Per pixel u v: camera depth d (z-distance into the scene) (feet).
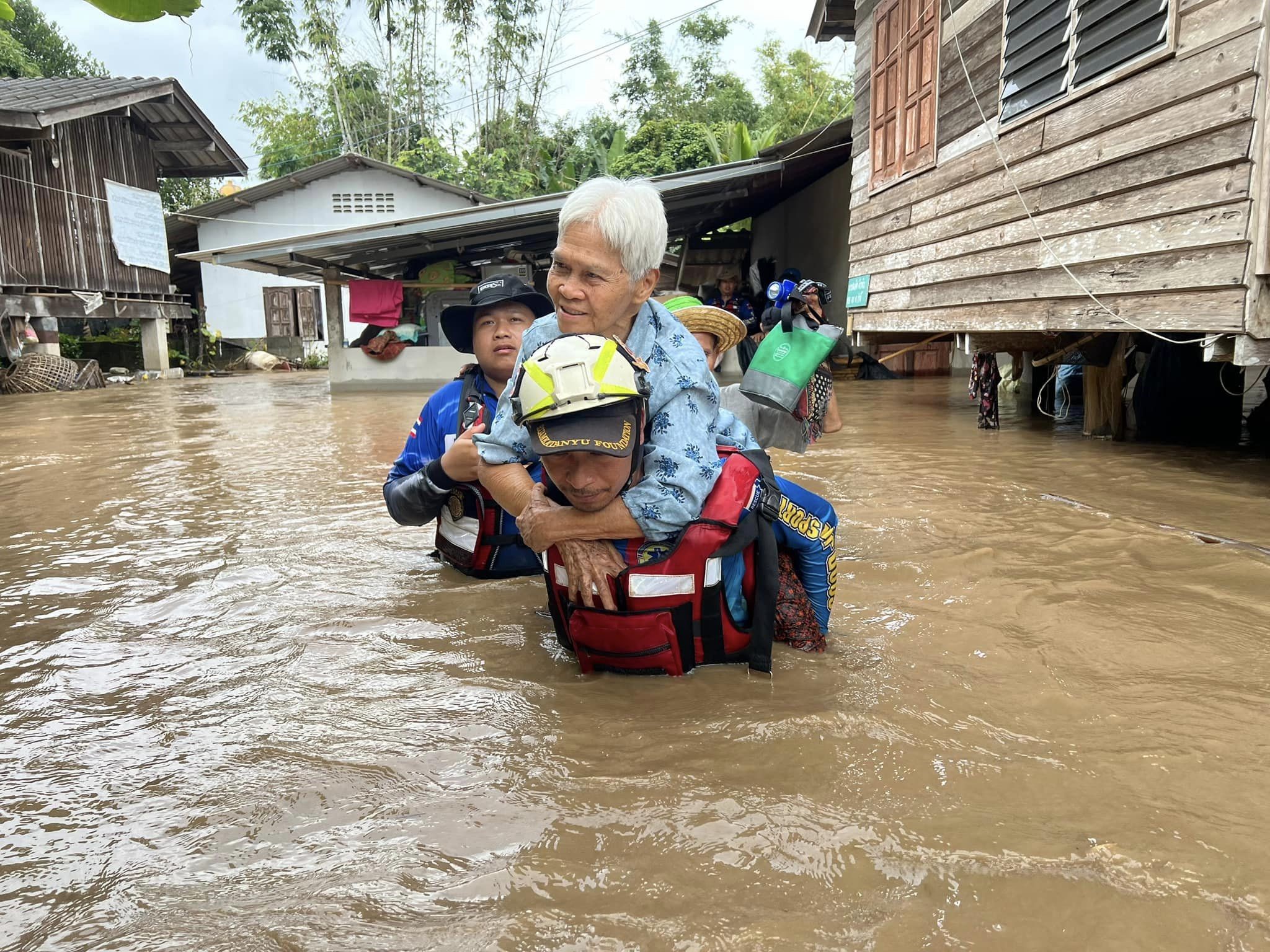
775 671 8.63
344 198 87.81
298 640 9.91
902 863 5.45
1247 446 24.09
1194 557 12.77
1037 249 23.18
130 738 7.57
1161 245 18.56
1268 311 16.26
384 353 55.62
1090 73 20.75
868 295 36.45
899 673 8.56
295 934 4.93
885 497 17.47
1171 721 7.49
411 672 8.86
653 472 7.46
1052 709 7.74
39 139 63.57
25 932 5.02
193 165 90.02
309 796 6.47
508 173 119.75
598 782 6.52
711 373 7.99
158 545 14.76
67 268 69.05
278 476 21.88
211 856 5.75
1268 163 15.76
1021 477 19.61
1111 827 5.84
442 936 4.88
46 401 52.31
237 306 95.14
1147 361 27.50
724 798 6.25
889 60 33.32
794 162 53.57
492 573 12.25
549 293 7.73
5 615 11.12
